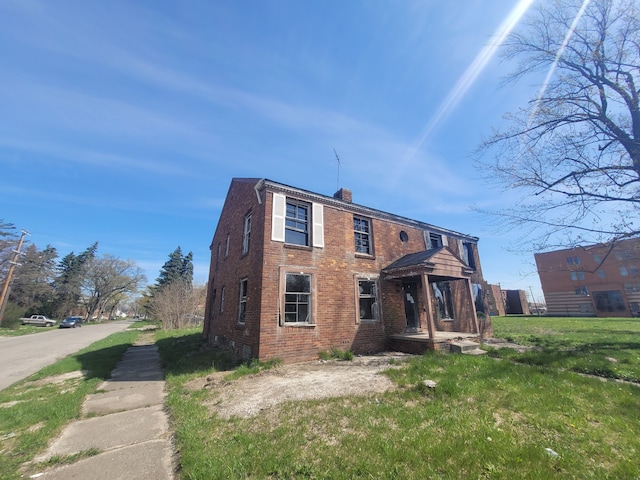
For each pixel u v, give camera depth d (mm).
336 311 10977
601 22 9414
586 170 9383
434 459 3357
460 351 10055
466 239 17641
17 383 8633
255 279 10227
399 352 11406
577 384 5859
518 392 5379
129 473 3562
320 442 3893
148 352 15500
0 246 37125
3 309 30391
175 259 57656
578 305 38031
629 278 34344
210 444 4023
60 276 58344
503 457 3328
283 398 5750
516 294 49125
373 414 4691
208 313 18000
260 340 9141
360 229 13156
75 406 6117
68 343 20766
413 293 13844
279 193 10938
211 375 8305
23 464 3840
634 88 9516
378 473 3121
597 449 3488
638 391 5383
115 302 71375
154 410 5969
